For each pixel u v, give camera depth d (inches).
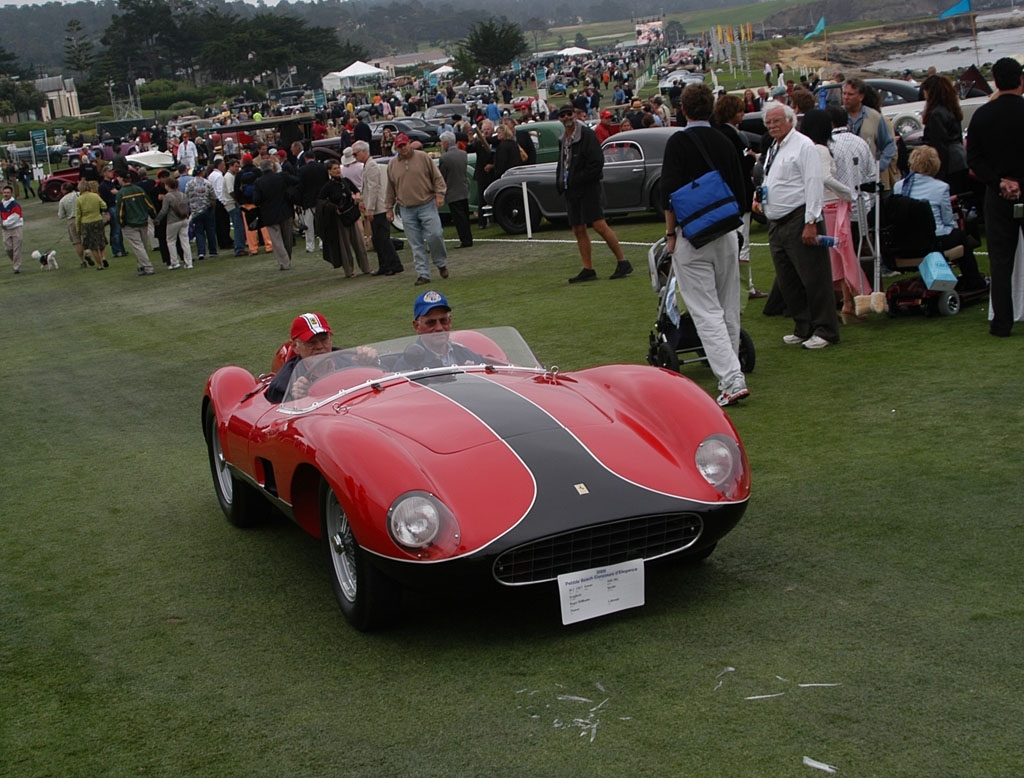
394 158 590.6
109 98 7234.3
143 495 281.7
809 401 284.2
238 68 7539.4
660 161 691.4
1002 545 182.1
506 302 493.7
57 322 666.8
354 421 181.2
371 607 167.6
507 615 175.0
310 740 140.3
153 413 385.7
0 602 207.3
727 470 171.9
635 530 162.1
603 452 170.9
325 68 7834.6
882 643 150.7
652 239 624.1
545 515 156.9
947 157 445.1
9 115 6840.6
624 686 145.6
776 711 134.4
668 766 124.3
